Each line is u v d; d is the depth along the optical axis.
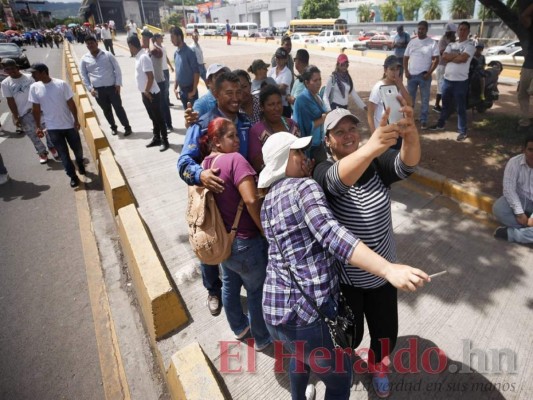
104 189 5.57
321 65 16.02
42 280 3.79
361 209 1.74
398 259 3.48
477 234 3.76
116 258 4.07
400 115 1.72
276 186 1.63
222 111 2.54
